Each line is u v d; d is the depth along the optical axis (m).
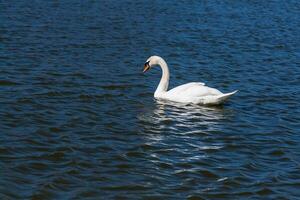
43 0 40.59
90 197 12.46
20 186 12.76
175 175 13.72
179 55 27.16
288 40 32.31
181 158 14.72
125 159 14.45
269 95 21.09
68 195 12.49
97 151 14.86
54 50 26.31
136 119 17.47
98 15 36.72
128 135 16.14
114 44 28.69
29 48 26.28
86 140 15.59
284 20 39.06
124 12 38.50
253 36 32.91
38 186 12.77
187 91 19.33
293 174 14.16
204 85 21.39
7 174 13.23
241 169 14.25
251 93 21.30
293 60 27.39
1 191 12.45
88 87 20.64
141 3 42.75
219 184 13.38
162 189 12.98
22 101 18.47
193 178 13.60
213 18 38.28
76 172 13.57
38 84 20.55
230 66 25.53
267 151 15.59
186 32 32.97
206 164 14.42
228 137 16.42
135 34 31.50
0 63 23.09
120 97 19.70
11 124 16.41
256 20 38.44
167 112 18.27
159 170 13.94
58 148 14.89
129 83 21.62
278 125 17.77
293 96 21.09
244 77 23.75
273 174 14.07
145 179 13.42
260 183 13.52
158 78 22.75
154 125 17.03
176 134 16.39
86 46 27.75
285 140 16.50
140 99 19.56
